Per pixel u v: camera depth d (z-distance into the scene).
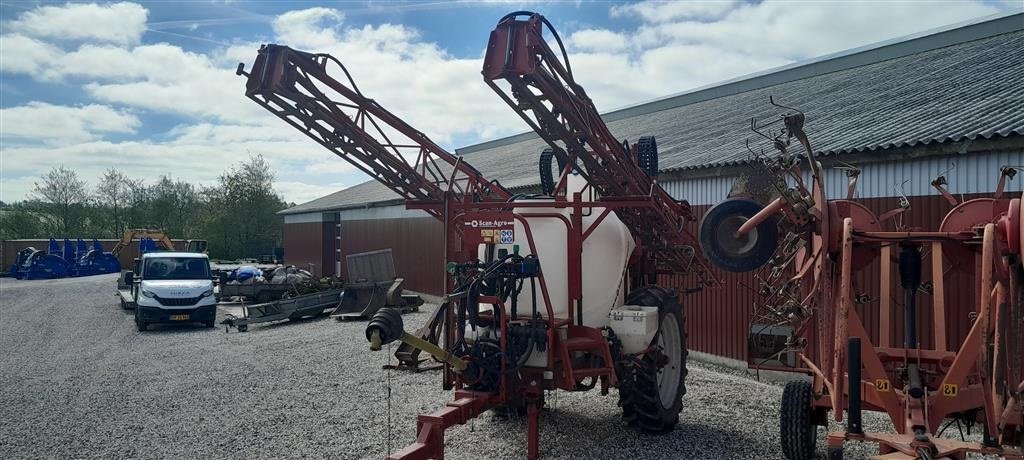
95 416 7.23
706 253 4.79
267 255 48.75
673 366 6.65
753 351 6.14
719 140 11.79
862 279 7.61
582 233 5.91
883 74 13.34
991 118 7.23
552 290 5.83
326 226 26.33
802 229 4.44
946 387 4.12
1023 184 6.37
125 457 5.90
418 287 18.50
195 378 9.09
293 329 14.02
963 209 4.66
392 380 8.65
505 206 5.90
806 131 9.51
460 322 5.44
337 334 13.01
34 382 9.05
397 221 19.73
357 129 6.86
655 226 6.78
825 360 4.42
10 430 6.78
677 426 6.52
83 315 17.45
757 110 14.09
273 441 6.24
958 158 6.86
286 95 6.46
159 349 11.76
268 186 51.53
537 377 5.47
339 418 6.94
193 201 58.50
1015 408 3.92
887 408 4.21
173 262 15.72
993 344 3.91
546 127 6.18
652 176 7.08
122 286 20.67
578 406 7.22
